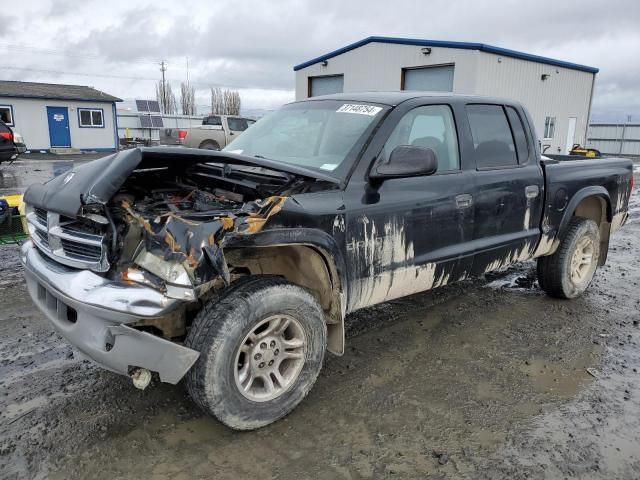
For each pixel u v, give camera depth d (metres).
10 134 15.12
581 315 4.73
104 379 3.33
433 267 3.63
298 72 25.03
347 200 3.09
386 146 3.40
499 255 4.16
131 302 2.38
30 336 3.89
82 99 28.34
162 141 21.83
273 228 2.71
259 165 2.94
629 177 5.57
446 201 3.63
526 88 21.56
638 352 3.99
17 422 2.86
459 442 2.82
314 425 2.93
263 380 2.88
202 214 2.61
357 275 3.18
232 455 2.66
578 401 3.27
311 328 2.96
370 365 3.64
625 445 2.84
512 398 3.28
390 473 2.57
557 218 4.67
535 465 2.66
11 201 5.50
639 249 7.47
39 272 2.82
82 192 2.60
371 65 21.83
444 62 19.62
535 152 4.54
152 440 2.75
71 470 2.51
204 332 2.58
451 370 3.61
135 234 2.61
